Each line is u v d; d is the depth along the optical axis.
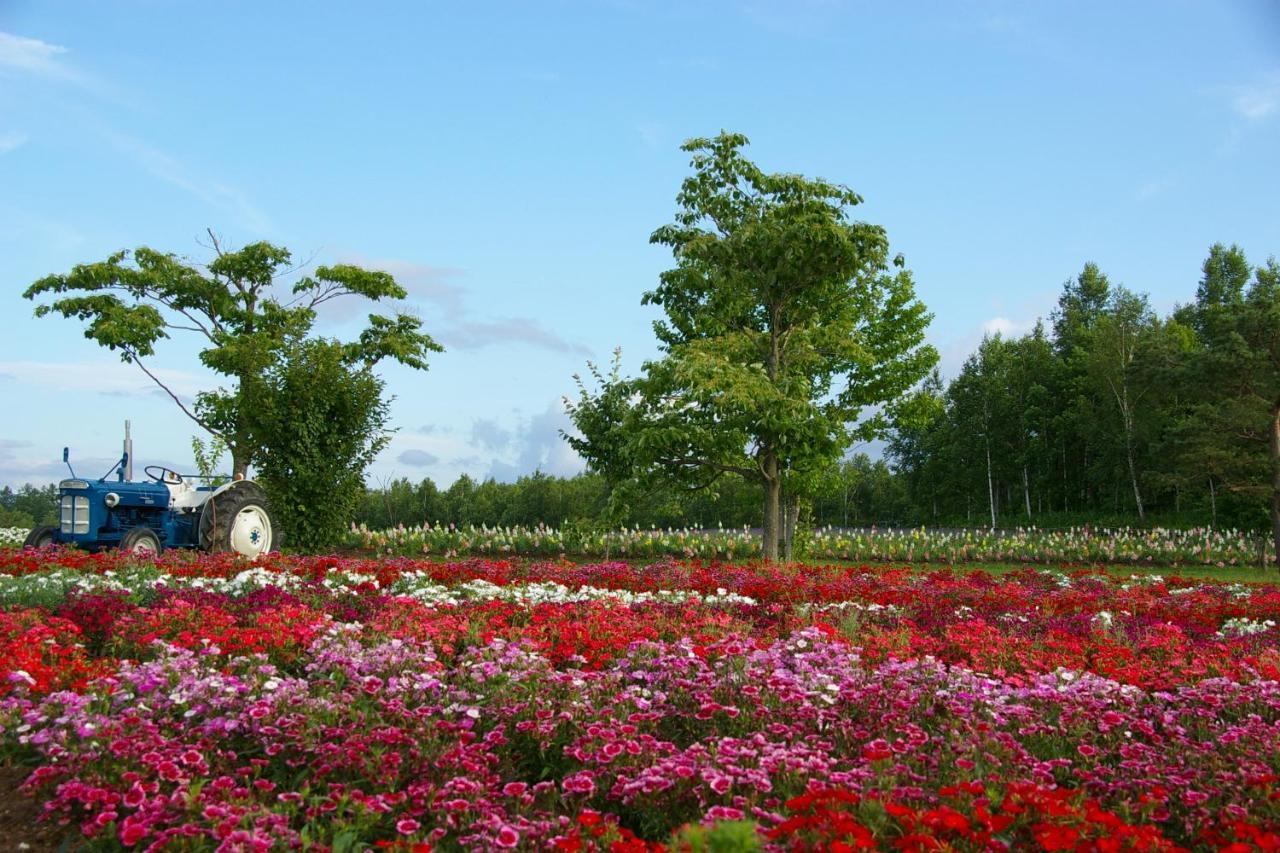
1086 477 48.25
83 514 13.81
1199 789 3.89
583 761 4.27
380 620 7.02
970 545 22.91
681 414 16.14
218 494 14.48
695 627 7.26
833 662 5.94
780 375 16.94
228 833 3.33
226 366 26.64
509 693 5.00
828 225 15.64
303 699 4.73
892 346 20.14
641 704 4.79
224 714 4.70
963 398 52.59
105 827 3.67
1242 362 20.44
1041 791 3.38
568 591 10.11
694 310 19.00
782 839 3.15
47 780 4.07
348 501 18.41
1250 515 32.47
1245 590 12.09
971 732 4.39
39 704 4.76
